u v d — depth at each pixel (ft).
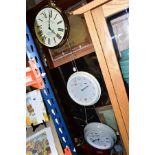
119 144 3.76
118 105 2.61
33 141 3.46
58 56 3.93
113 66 2.55
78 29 3.60
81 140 4.23
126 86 2.55
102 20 2.48
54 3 3.60
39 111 3.47
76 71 3.96
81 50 3.70
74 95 3.81
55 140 3.62
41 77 3.47
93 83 3.52
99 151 4.01
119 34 2.54
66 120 4.21
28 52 3.41
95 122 3.87
